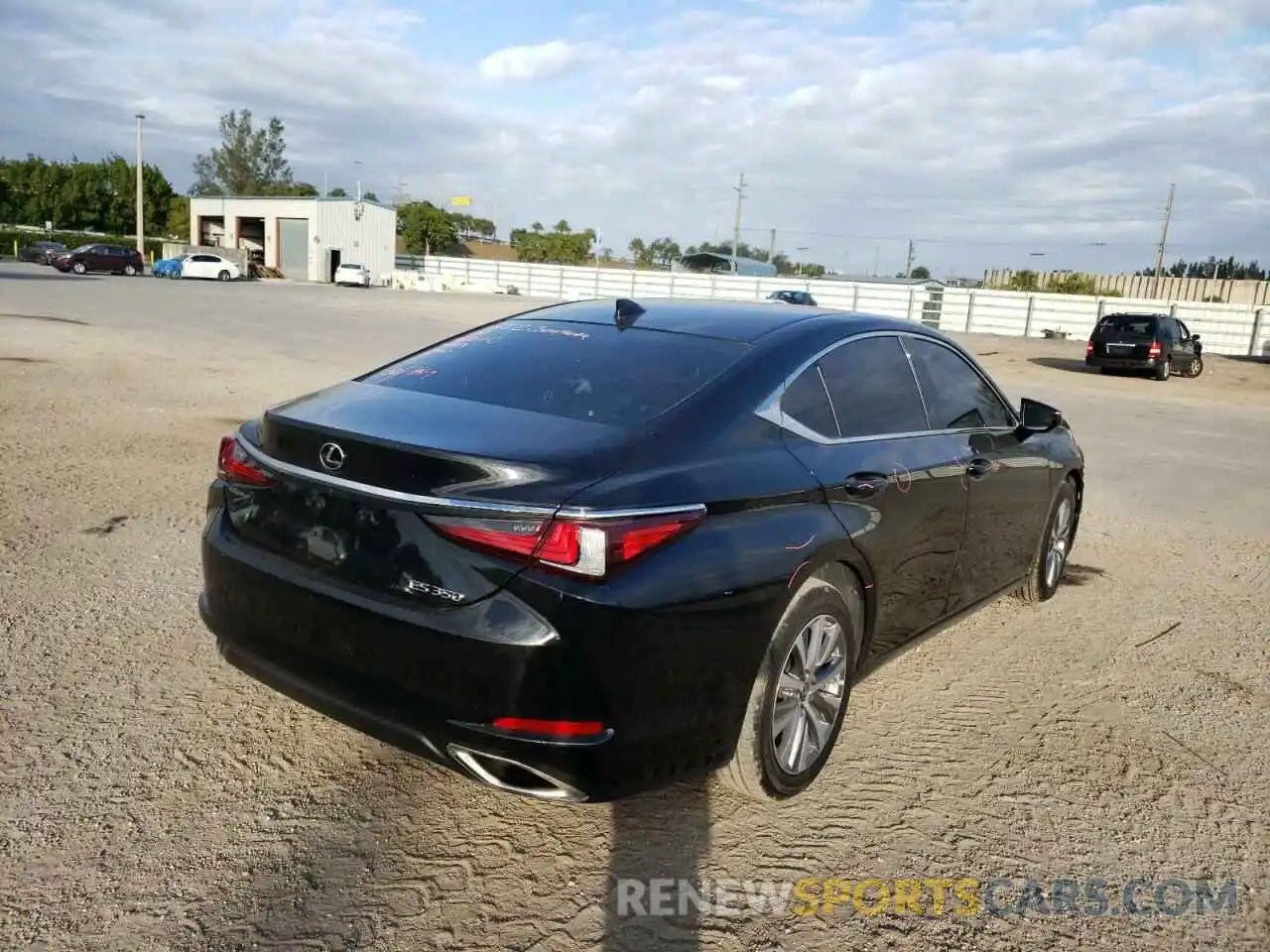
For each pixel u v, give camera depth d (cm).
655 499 272
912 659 467
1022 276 7369
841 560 332
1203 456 1171
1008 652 482
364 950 249
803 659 324
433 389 336
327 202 6225
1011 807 335
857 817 324
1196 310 4622
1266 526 788
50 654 405
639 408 311
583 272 6288
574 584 255
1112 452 1163
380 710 276
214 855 284
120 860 279
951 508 403
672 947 256
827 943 262
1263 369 3341
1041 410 480
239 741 349
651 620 262
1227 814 337
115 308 2330
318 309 2909
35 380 1118
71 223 8525
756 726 303
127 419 923
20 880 267
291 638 294
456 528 261
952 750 375
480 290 6200
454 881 279
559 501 258
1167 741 391
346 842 294
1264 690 446
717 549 281
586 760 258
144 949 244
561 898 274
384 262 6662
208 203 6700
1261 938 273
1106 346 2544
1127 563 655
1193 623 536
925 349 429
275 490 303
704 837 308
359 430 289
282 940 250
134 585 488
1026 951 263
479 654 255
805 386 350
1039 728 398
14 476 682
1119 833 322
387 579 272
